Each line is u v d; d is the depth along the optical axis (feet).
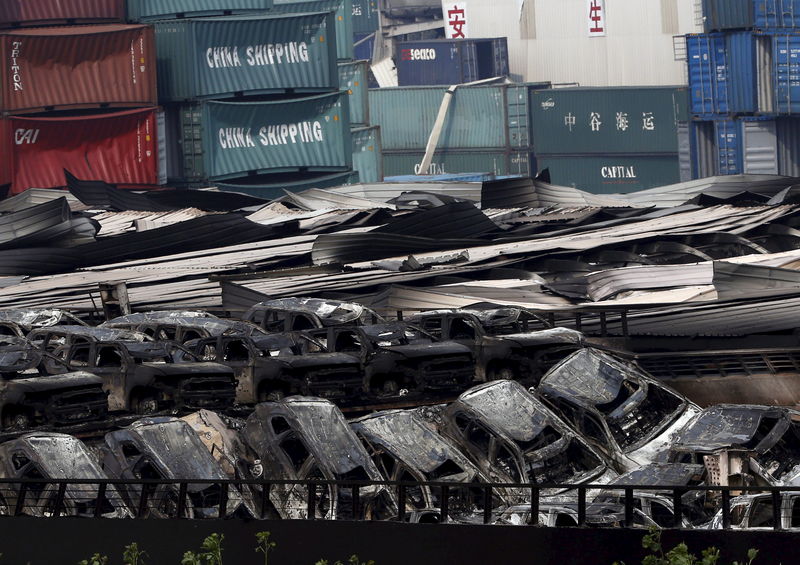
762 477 144.46
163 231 410.72
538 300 307.37
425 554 118.32
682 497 138.41
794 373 220.02
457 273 360.89
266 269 391.24
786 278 294.25
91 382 176.55
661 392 177.06
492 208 513.45
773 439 151.33
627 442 171.42
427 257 384.06
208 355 202.08
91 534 126.00
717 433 153.17
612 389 174.29
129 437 146.61
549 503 134.21
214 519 123.44
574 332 206.80
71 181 533.96
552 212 488.02
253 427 155.43
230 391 184.85
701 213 436.35
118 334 204.95
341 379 188.44
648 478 141.90
